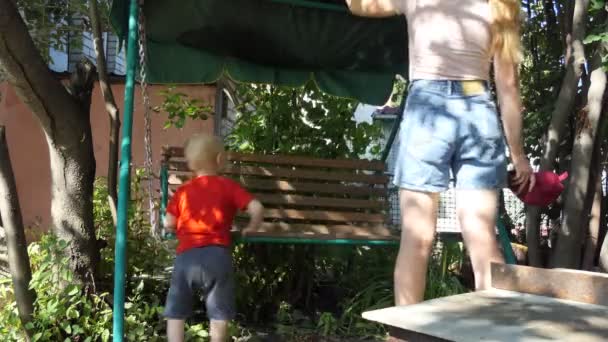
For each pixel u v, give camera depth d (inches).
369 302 199.3
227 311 140.1
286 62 215.9
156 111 213.2
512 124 106.7
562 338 45.1
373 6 114.7
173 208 148.0
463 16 103.0
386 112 312.7
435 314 53.6
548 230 250.7
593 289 57.9
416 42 105.7
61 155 161.9
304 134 224.7
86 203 165.2
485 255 98.7
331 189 213.0
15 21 140.6
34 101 153.1
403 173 101.2
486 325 49.2
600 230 225.1
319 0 195.2
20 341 154.3
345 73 224.2
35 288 152.9
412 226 98.7
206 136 154.3
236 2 182.1
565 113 191.6
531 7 246.4
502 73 105.3
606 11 198.7
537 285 63.3
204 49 199.3
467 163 101.3
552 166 194.7
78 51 339.0
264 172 205.9
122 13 161.6
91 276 164.2
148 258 189.2
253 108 230.7
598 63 191.2
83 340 153.7
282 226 197.6
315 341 182.9
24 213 346.9
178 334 139.3
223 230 144.2
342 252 222.7
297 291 217.9
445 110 100.7
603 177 239.3
